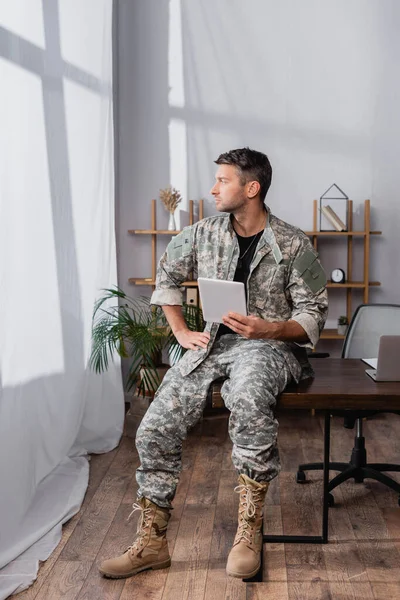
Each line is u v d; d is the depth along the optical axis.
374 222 5.06
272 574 2.59
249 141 5.04
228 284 2.51
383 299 5.12
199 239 2.81
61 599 2.41
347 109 4.98
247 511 2.46
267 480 2.49
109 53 4.39
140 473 2.63
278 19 4.95
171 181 5.09
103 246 4.29
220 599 2.41
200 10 4.97
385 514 3.13
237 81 5.00
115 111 4.98
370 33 4.92
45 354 3.30
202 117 5.03
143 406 4.32
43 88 3.22
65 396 3.62
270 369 2.55
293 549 2.79
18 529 2.86
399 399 2.55
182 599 2.41
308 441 4.24
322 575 2.58
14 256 2.84
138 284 5.00
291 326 2.64
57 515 3.07
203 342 2.72
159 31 5.00
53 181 3.36
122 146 5.08
